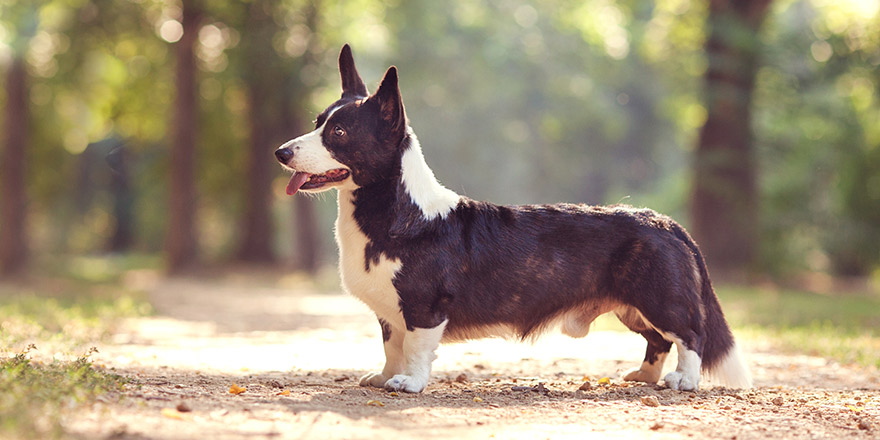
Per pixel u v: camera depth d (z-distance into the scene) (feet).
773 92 82.53
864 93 88.79
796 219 89.71
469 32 147.74
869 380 25.26
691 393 19.83
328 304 59.52
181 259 88.22
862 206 91.45
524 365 26.58
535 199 193.47
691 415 17.03
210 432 13.37
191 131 88.28
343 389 19.33
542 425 15.75
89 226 156.46
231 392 18.02
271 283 84.74
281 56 90.27
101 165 146.30
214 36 98.68
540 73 167.63
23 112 86.17
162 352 28.55
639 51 107.34
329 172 18.76
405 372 19.21
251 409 15.49
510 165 188.44
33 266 90.48
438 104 165.89
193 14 86.99
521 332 19.93
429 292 18.80
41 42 92.07
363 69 127.54
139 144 114.93
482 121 177.58
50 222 149.28
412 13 105.60
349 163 18.61
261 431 13.73
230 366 24.97
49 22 90.17
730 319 47.29
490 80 161.48
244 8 89.10
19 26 83.97
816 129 88.99
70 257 135.95
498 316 19.52
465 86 159.33
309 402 16.98
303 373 23.70
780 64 79.36
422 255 18.72
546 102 176.76
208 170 107.86
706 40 79.71
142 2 91.20
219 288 76.07
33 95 96.99
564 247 19.77
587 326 20.66
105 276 88.74
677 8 94.32
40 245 150.61
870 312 53.93
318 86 93.09
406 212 18.81
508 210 20.01
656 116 176.65
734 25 76.69
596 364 27.02
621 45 147.64
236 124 104.42
